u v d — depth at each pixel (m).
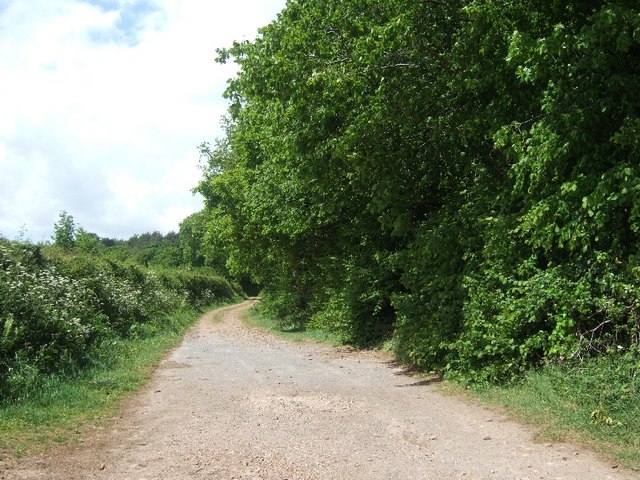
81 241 26.31
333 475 5.46
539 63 8.45
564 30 8.89
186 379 11.45
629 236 8.21
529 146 8.70
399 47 11.02
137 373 11.84
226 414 8.16
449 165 12.83
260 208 21.31
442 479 5.33
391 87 11.28
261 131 19.22
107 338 14.39
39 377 9.20
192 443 6.65
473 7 9.27
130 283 22.94
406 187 13.13
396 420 7.66
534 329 9.25
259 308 35.75
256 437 6.85
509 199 10.22
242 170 23.77
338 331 18.17
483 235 10.48
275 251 25.16
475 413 7.99
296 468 5.67
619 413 6.69
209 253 36.88
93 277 17.12
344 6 11.91
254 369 12.76
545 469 5.54
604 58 7.89
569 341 8.31
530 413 7.54
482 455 6.04
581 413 7.04
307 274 25.39
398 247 16.59
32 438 6.66
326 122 12.75
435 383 10.48
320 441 6.63
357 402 8.88
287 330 24.06
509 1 9.27
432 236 11.59
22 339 10.02
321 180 13.76
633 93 8.10
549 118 8.62
